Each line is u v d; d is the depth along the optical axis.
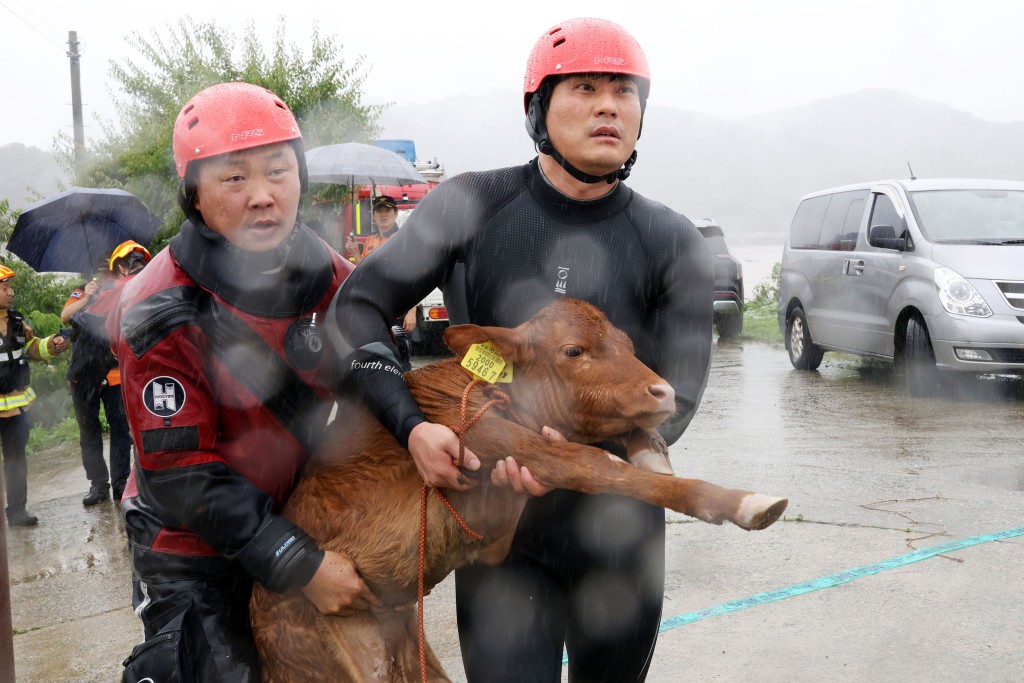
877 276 10.04
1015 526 5.18
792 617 4.06
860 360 12.55
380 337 2.25
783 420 8.39
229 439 2.25
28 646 4.37
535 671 2.32
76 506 7.00
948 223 9.72
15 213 15.01
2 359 6.45
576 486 2.01
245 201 2.17
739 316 15.61
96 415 6.98
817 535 5.11
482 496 2.19
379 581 2.17
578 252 2.38
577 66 2.23
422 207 2.42
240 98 2.19
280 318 2.25
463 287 2.49
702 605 4.23
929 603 4.14
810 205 12.13
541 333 2.18
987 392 9.45
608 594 2.45
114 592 5.07
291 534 2.09
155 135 17.61
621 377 2.12
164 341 2.10
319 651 2.20
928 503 5.64
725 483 6.21
